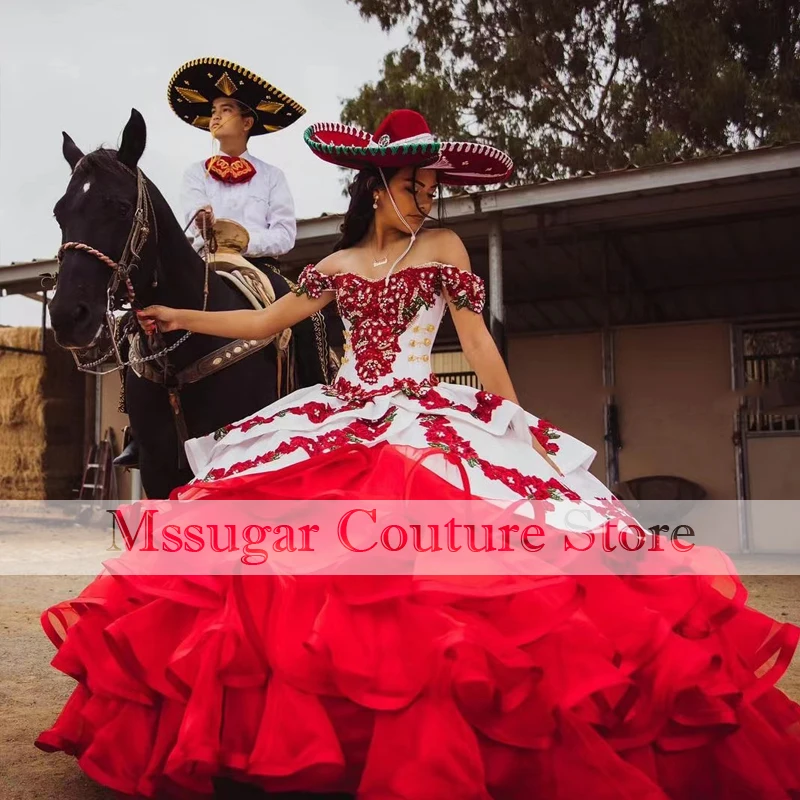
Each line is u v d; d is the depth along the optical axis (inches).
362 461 86.2
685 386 408.8
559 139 722.2
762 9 663.1
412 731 71.0
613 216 333.7
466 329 94.7
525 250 400.2
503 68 717.9
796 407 391.2
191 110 181.3
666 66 686.5
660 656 77.4
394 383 94.1
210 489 85.4
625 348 419.8
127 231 126.0
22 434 515.8
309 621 75.5
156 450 141.3
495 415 91.4
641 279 446.6
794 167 281.6
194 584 81.2
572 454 95.5
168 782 83.0
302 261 400.5
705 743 78.5
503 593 73.7
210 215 151.4
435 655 70.5
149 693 82.6
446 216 333.4
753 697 82.6
